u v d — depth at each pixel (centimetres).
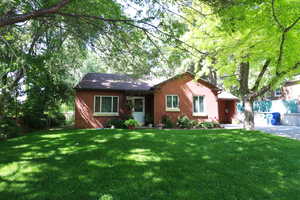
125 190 295
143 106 1434
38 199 270
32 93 1064
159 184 316
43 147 571
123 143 623
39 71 618
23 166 401
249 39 612
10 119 942
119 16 471
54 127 1385
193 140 690
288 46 632
